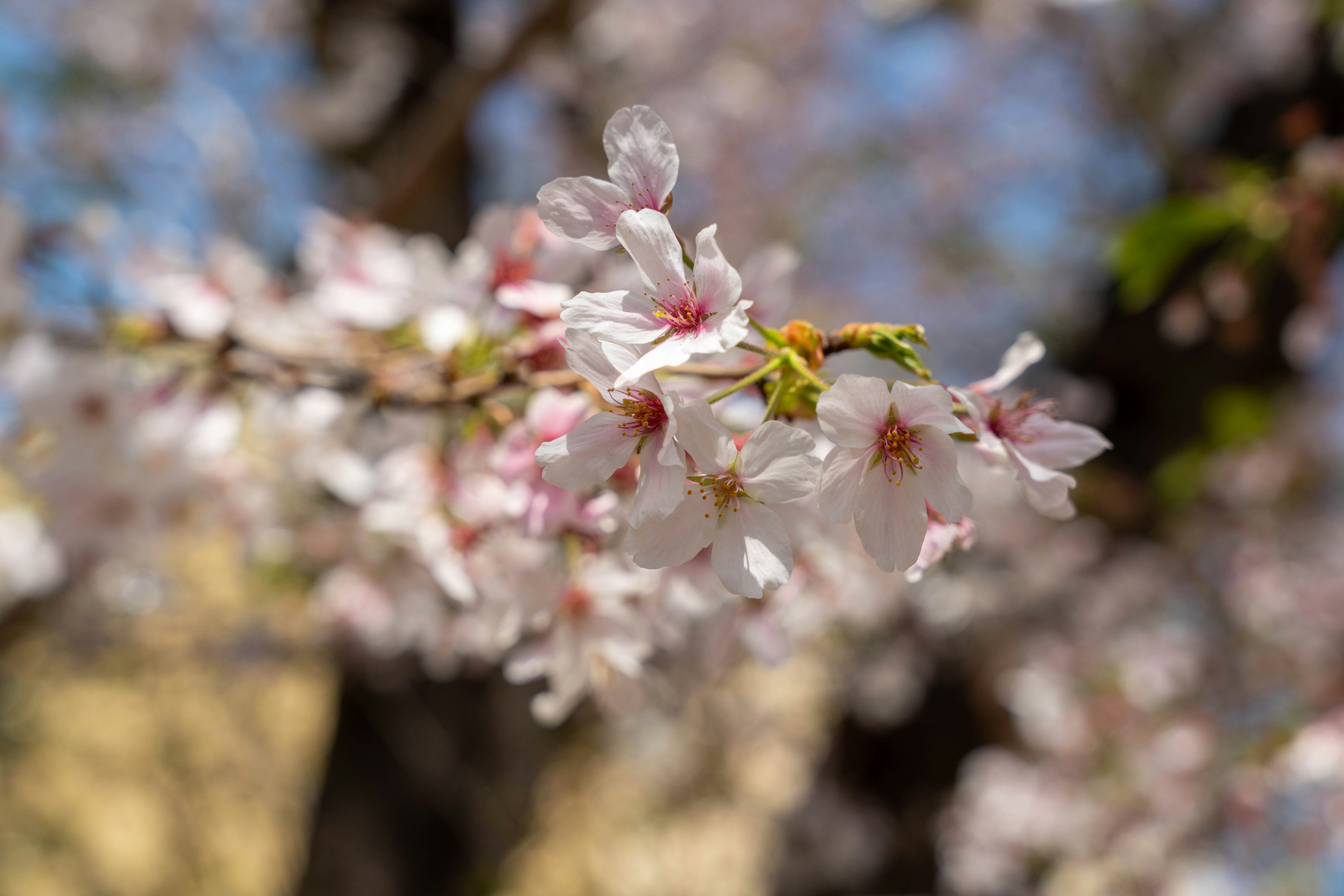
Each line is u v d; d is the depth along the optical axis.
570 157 5.65
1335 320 2.49
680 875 7.54
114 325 1.76
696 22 6.17
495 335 1.42
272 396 1.89
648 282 0.94
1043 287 7.39
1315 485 5.23
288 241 4.35
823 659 5.08
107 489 1.90
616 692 1.47
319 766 4.31
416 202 3.41
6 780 6.70
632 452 0.98
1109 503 4.19
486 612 1.47
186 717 6.93
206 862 7.44
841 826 4.45
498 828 3.72
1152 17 5.24
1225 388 3.74
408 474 1.60
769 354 1.02
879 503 0.94
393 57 4.18
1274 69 3.76
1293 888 3.39
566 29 4.67
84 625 4.09
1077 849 3.69
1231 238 2.89
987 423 1.10
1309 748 3.20
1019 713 3.93
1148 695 3.69
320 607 2.37
